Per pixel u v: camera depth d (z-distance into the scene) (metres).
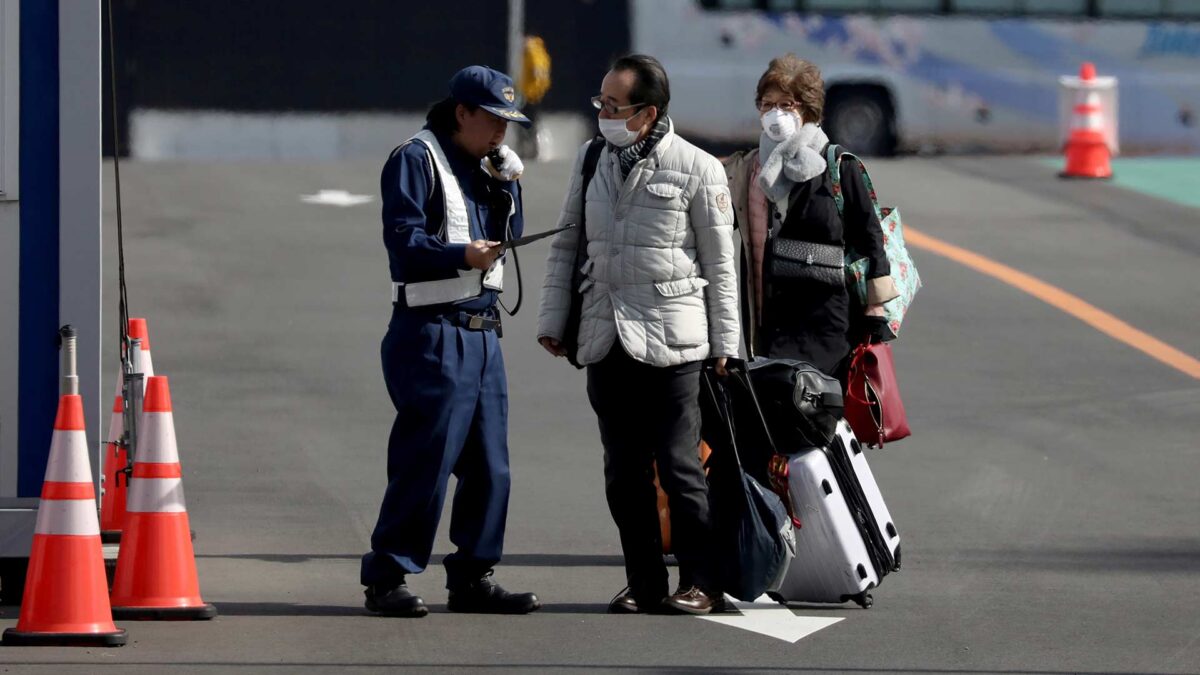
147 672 24.14
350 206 77.75
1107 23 102.62
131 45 101.31
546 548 33.72
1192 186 87.00
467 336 27.53
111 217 73.25
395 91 103.50
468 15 103.06
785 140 30.03
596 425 45.66
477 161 27.80
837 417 29.00
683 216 27.98
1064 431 45.34
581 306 28.62
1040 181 87.75
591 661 25.31
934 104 101.81
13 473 28.23
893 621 28.23
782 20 100.75
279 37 102.56
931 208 79.12
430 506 27.64
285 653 25.38
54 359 28.23
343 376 50.41
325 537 34.25
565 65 102.31
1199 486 39.84
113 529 32.97
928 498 38.47
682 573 28.78
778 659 25.62
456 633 26.86
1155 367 53.16
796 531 28.83
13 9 27.89
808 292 30.20
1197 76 103.44
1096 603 29.59
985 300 61.47
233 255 66.56
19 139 27.98
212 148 102.25
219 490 38.12
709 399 28.64
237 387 48.72
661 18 100.69
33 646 25.41
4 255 28.09
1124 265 67.88
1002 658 25.91
